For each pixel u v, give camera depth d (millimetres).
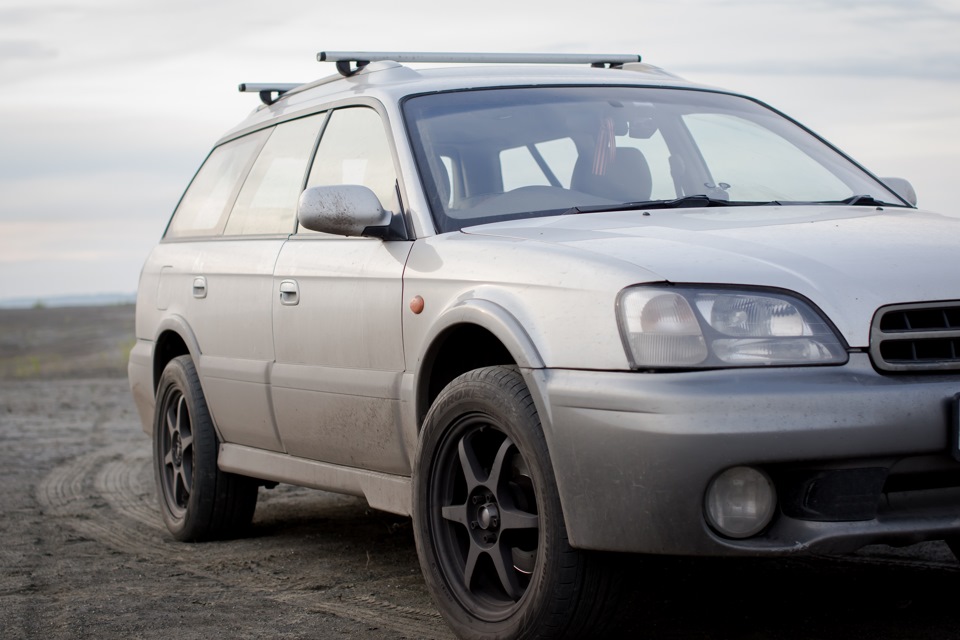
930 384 3275
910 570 4641
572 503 3379
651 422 3180
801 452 3150
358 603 4531
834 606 4160
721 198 4480
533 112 4688
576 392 3348
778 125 5145
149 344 6488
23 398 16359
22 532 6422
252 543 5961
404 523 6309
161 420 6344
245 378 5340
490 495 3793
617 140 4637
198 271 5914
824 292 3346
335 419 4699
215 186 6273
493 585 3885
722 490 3193
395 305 4250
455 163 4441
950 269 3479
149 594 4797
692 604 4246
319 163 5145
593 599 3459
